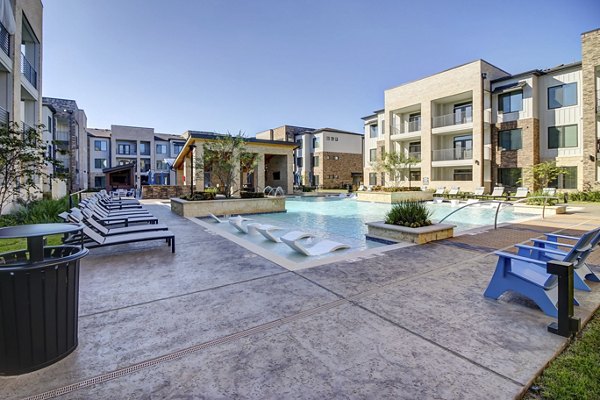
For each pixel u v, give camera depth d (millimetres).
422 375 2072
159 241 6738
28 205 11344
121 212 10727
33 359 2109
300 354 2330
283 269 4582
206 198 13555
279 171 28188
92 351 2385
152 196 22453
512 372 2098
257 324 2828
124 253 5652
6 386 1966
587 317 2926
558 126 20391
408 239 6562
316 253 5871
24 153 9219
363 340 2533
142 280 4109
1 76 11859
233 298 3463
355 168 45094
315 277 4180
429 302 3320
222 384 1989
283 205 14789
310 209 16328
